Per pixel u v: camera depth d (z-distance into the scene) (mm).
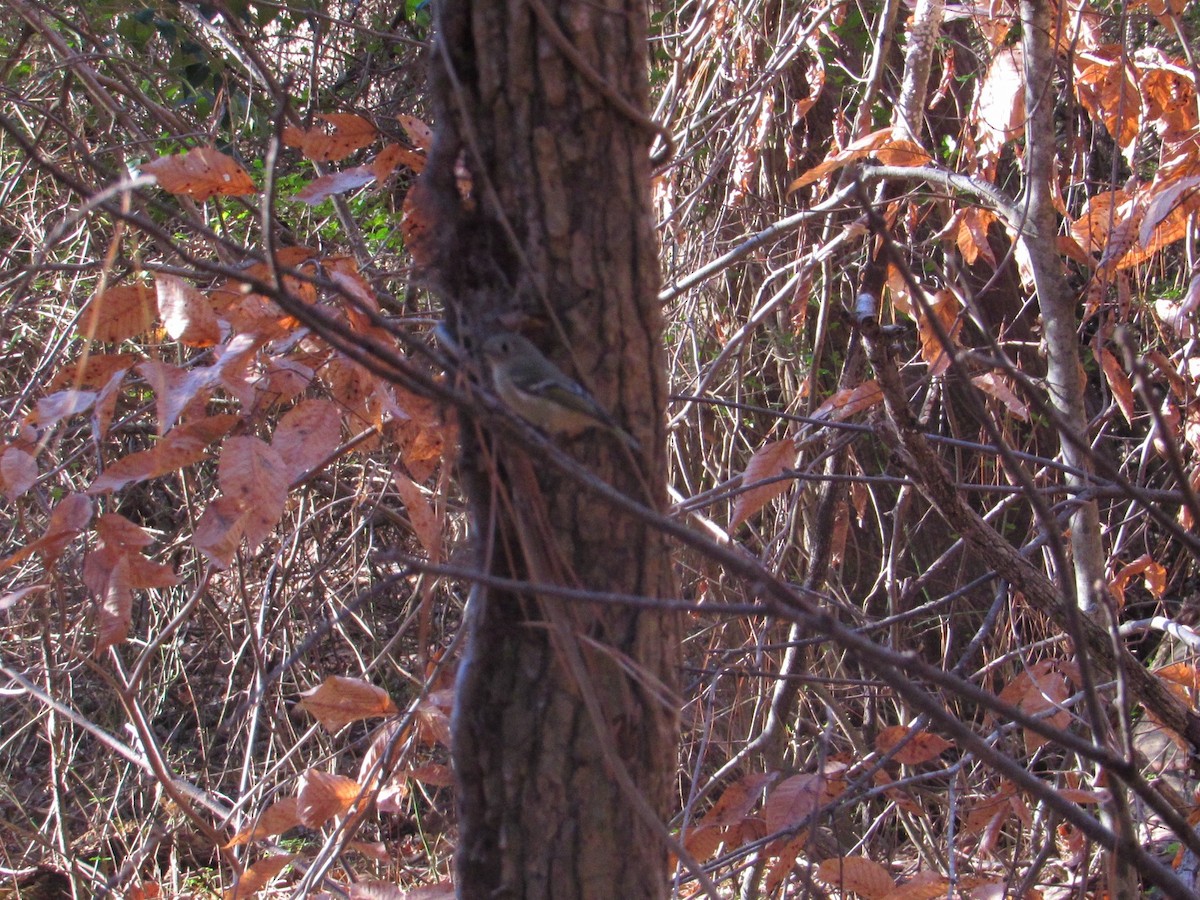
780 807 3531
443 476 2988
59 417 3242
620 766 2244
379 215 7059
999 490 4074
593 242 2465
